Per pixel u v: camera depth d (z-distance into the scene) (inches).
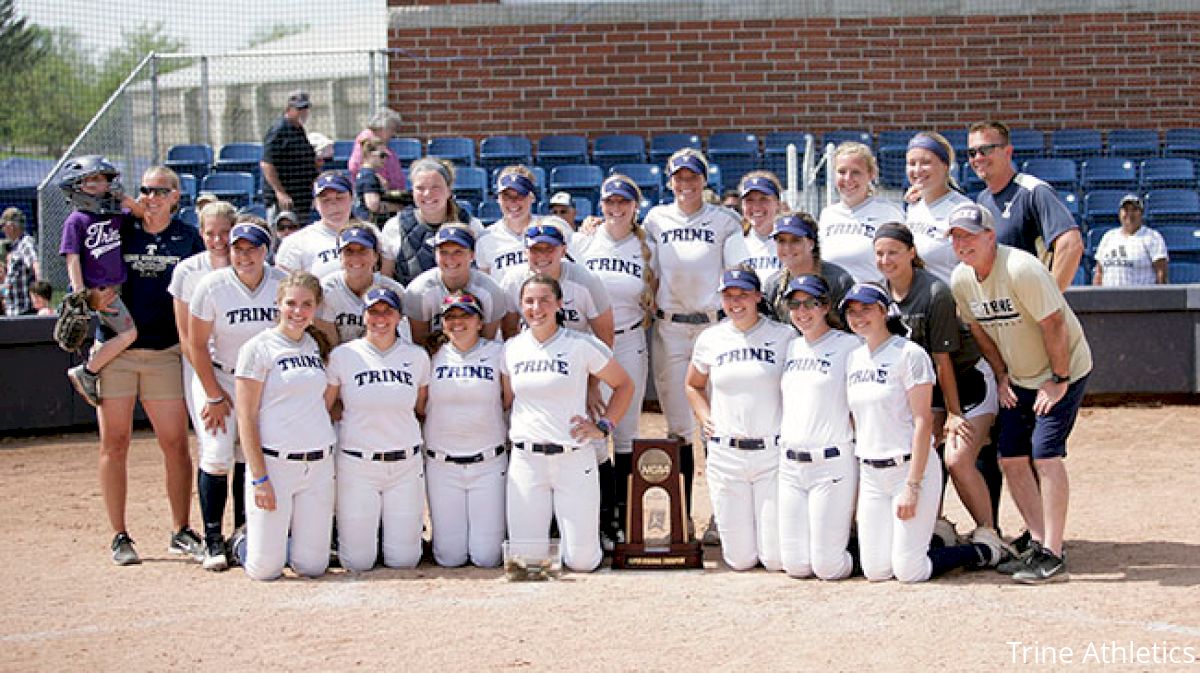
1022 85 581.3
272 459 266.2
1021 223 276.8
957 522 317.7
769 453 268.7
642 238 299.9
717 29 579.5
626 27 580.4
